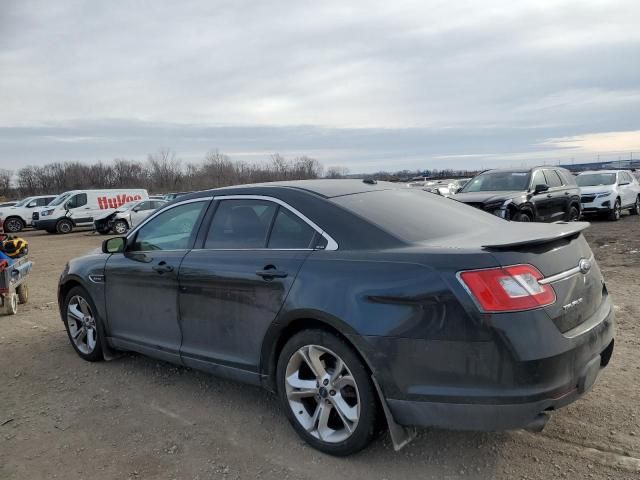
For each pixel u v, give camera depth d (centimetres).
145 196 2812
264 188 375
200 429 358
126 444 343
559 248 294
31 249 1775
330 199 343
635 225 1547
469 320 260
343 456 311
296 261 324
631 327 525
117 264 452
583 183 1823
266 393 412
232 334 359
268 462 313
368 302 286
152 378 454
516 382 255
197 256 387
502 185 1167
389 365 278
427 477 289
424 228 325
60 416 388
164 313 411
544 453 305
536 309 261
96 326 483
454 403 265
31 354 536
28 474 312
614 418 339
